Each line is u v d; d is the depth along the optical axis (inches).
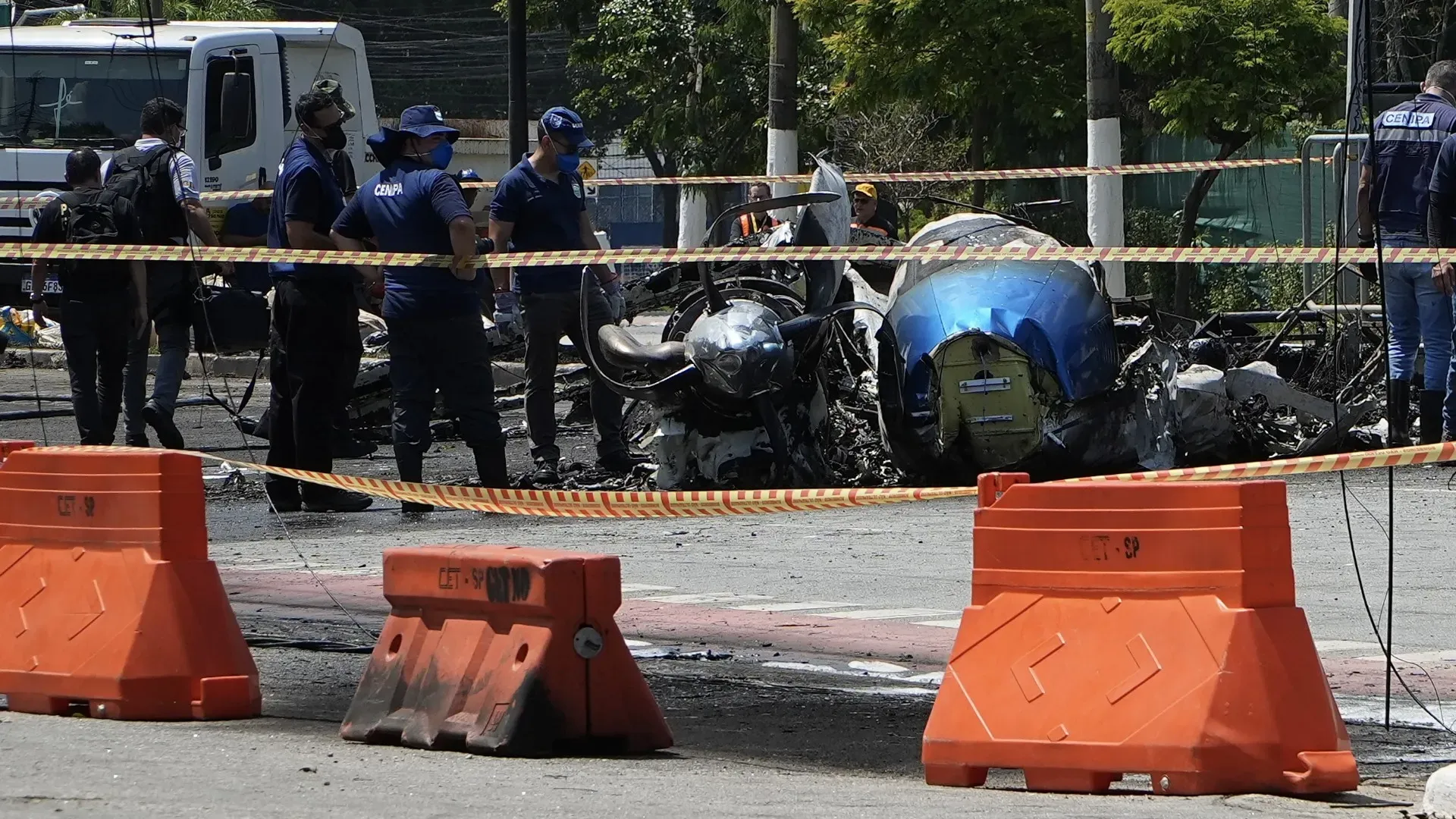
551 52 6446.9
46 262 1224.2
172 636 554.9
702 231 3882.9
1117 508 455.8
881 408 1100.5
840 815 422.3
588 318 1129.4
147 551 561.0
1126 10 2276.1
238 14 4237.2
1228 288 2721.5
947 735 467.8
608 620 512.1
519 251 1166.3
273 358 1105.4
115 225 1157.1
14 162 2421.3
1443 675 637.3
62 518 574.9
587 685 506.9
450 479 1229.7
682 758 506.9
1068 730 453.1
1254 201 2753.4
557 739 500.4
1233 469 564.7
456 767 477.7
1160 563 450.9
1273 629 445.1
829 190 1116.5
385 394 1459.2
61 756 484.7
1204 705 439.8
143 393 1251.2
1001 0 2527.1
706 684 630.5
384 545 983.6
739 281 1147.9
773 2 2615.7
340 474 1261.1
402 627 529.0
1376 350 1290.6
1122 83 2935.5
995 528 472.1
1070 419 1083.9
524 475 1179.9
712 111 3769.7
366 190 1063.0
